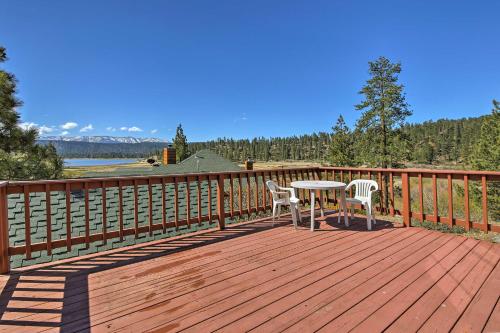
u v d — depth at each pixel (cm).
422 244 364
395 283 253
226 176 469
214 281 262
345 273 276
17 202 595
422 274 272
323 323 191
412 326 187
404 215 465
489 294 231
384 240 384
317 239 393
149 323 195
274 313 205
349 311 207
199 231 440
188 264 307
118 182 359
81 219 589
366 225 468
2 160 809
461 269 283
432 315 201
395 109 1361
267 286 250
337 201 602
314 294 234
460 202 1115
